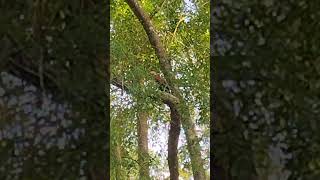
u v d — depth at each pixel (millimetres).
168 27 4734
